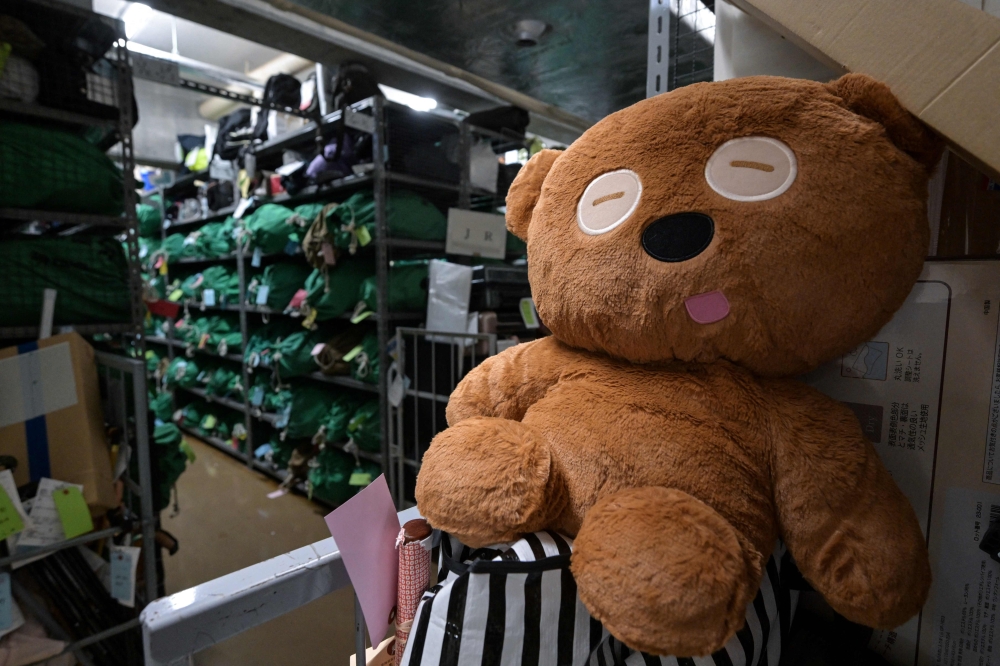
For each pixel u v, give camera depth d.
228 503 2.91
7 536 1.24
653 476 0.48
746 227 0.46
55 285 1.56
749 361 0.51
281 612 0.52
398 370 2.15
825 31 0.48
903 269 0.47
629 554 0.41
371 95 2.46
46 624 1.38
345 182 2.41
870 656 0.61
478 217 2.45
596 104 2.61
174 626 0.45
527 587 0.46
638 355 0.54
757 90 0.50
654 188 0.50
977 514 0.54
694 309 0.48
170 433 2.08
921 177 0.47
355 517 0.53
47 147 1.49
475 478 0.49
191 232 4.00
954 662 0.56
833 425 0.48
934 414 0.56
